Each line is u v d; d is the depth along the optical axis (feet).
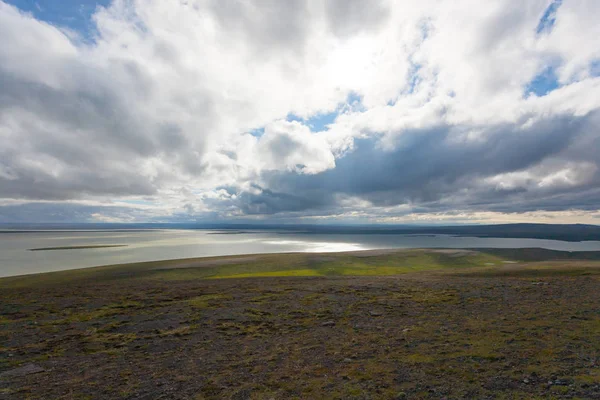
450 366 26.76
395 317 46.57
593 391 21.15
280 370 27.78
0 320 49.29
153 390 24.50
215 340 38.22
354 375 25.85
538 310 46.65
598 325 37.78
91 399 23.29
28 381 26.94
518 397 20.81
